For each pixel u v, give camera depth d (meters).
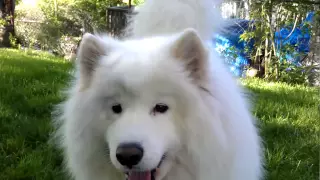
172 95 0.47
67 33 3.16
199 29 0.75
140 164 0.44
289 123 0.99
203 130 0.47
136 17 0.81
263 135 0.90
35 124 0.89
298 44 1.97
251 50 2.04
